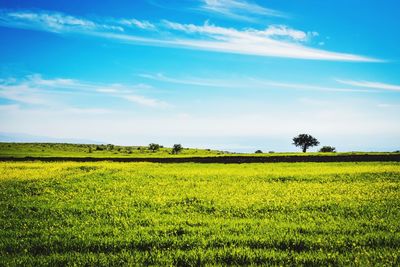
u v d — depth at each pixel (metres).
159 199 20.00
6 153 85.12
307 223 14.02
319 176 31.33
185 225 13.97
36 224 14.32
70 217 15.69
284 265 9.53
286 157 58.75
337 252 10.31
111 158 64.44
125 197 21.08
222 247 11.03
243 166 44.94
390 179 28.86
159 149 124.88
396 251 10.34
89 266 9.56
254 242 11.41
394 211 16.08
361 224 13.77
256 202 19.00
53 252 10.74
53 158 65.06
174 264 9.79
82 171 36.53
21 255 10.52
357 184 26.16
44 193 22.83
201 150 124.81
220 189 24.23
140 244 11.33
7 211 16.97
